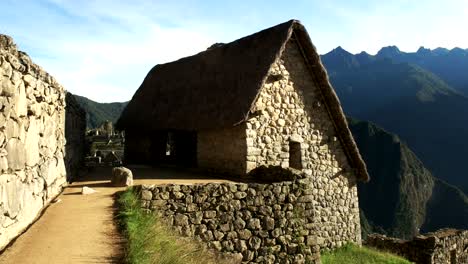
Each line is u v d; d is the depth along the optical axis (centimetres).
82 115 1792
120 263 585
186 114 1596
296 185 1079
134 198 898
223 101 1455
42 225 735
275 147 1448
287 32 1428
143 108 1967
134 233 705
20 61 686
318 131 1580
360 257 1503
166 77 1989
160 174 1485
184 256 698
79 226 740
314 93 1574
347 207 1652
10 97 610
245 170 1370
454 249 1822
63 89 1153
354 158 1658
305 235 1069
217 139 1498
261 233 1006
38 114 809
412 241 1722
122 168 1186
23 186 704
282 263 1026
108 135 3753
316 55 1509
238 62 1538
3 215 594
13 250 594
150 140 1944
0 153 570
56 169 1039
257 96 1355
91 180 1312
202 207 946
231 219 973
